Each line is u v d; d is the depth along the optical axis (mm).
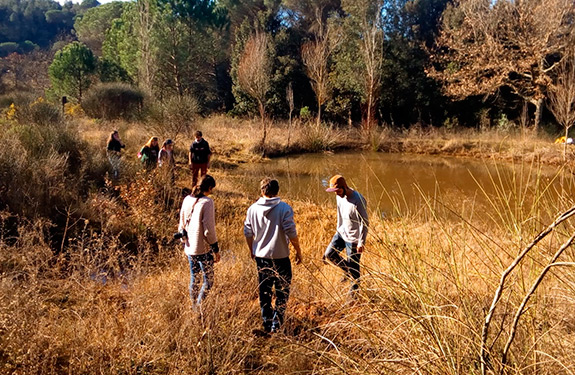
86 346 3150
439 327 2287
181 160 15336
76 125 14883
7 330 3043
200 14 31156
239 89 30641
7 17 73188
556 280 2527
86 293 3986
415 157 20312
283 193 12406
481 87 23203
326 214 9852
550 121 24344
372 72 23750
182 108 17125
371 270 2803
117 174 9891
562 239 2424
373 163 18516
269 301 3883
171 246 6523
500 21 22859
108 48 37469
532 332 2197
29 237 5160
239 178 13922
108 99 24734
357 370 2391
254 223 3879
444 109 27891
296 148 21141
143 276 4469
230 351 3117
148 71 29375
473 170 16547
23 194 6977
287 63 30219
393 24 28891
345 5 28922
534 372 2000
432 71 25406
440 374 2133
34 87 42656
